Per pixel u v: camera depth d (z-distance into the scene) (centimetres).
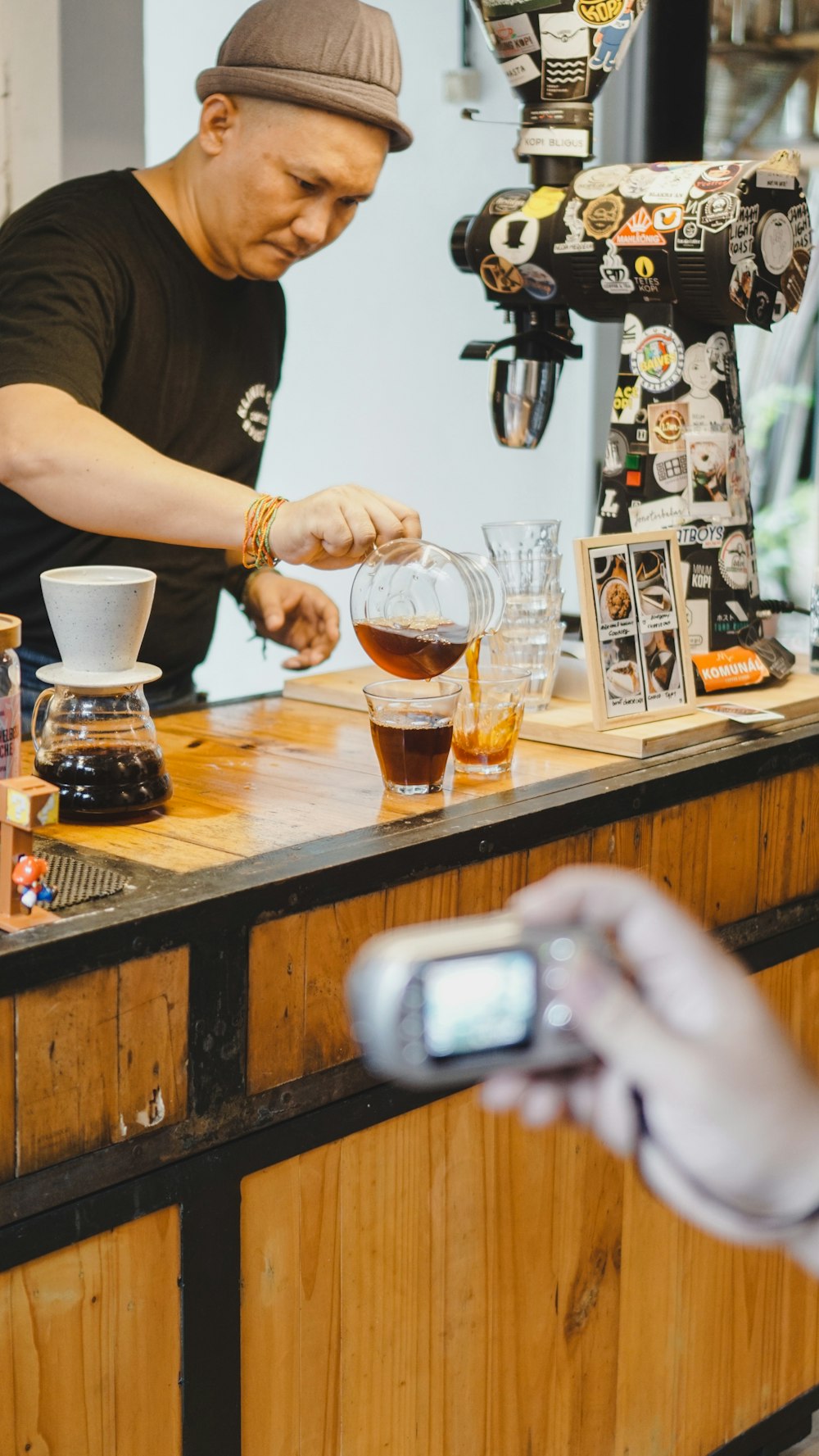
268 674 451
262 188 208
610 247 187
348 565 169
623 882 55
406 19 394
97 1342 124
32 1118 116
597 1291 173
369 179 211
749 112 388
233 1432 136
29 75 267
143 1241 126
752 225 181
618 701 179
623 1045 49
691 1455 191
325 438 434
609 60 195
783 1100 49
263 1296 137
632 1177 174
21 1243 117
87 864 132
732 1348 194
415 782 157
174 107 419
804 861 192
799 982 196
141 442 178
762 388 529
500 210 200
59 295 200
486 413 435
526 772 168
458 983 51
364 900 138
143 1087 123
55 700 147
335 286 423
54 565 219
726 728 186
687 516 196
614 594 178
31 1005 114
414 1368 153
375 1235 146
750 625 206
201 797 157
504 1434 165
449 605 156
